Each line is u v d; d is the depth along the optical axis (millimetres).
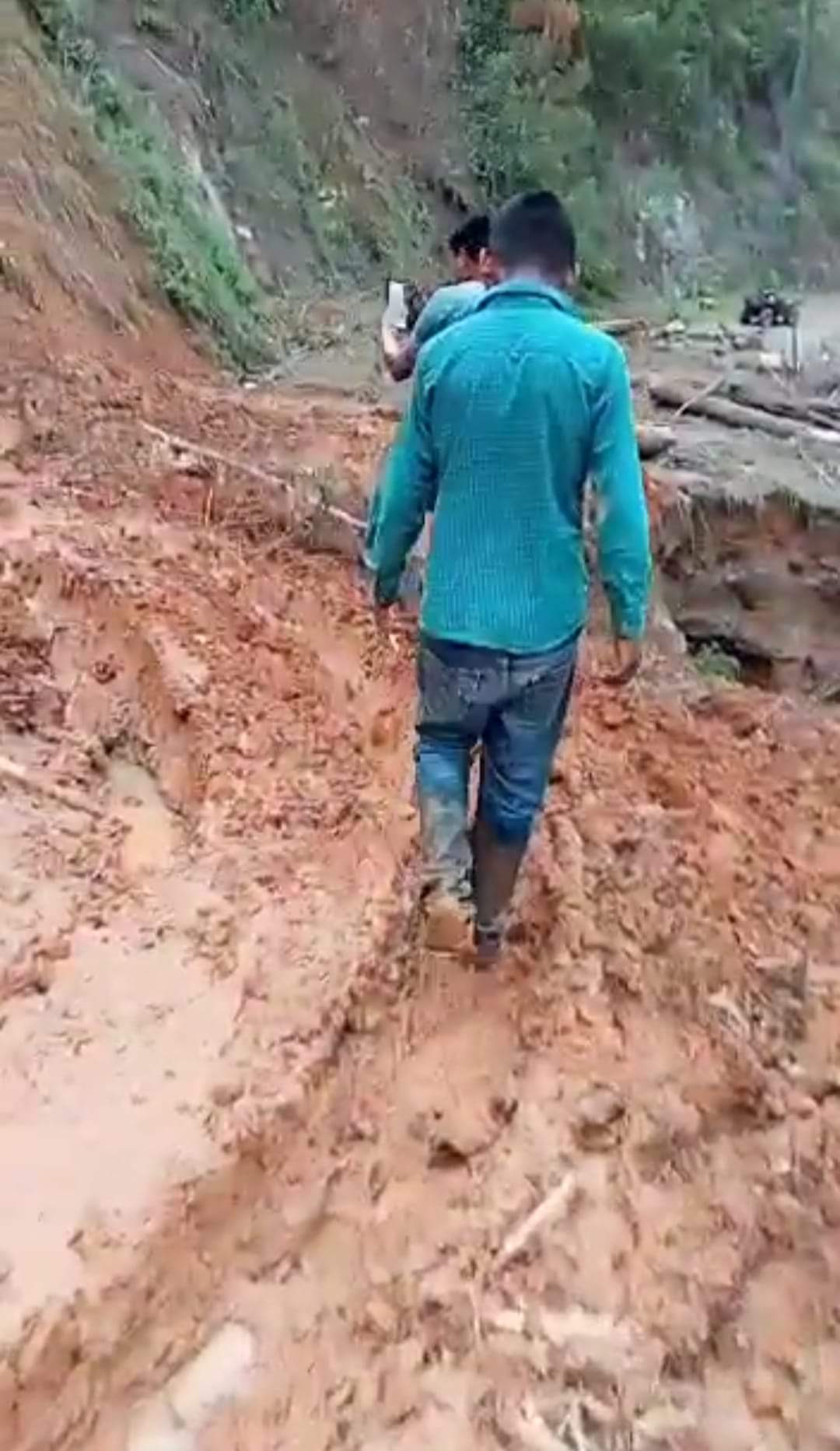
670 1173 3326
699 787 5254
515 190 21578
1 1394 2371
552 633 3271
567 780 4910
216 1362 2629
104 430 7371
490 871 3600
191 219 13312
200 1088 3062
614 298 22641
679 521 9859
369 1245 2939
